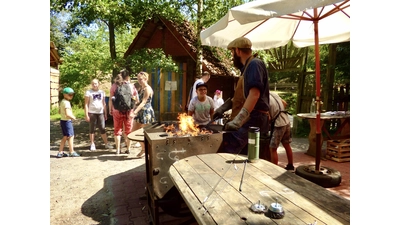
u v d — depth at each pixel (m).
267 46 4.72
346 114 5.53
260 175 2.00
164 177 2.65
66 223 3.06
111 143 7.12
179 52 9.75
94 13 8.14
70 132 5.79
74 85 14.51
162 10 8.30
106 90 17.31
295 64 9.52
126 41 15.17
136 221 3.10
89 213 3.30
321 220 1.36
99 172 4.80
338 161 5.09
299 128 8.69
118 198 3.71
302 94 9.32
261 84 2.67
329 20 4.28
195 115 4.72
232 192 1.71
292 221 1.35
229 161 2.35
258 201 1.56
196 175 2.01
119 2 8.24
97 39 14.86
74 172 4.80
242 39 2.97
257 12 2.49
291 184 1.83
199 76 7.79
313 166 3.99
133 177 4.54
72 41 15.47
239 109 3.07
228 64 10.37
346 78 8.10
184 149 2.71
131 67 8.61
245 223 1.33
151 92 5.67
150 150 2.74
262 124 2.92
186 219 3.07
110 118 10.64
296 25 4.47
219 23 3.10
